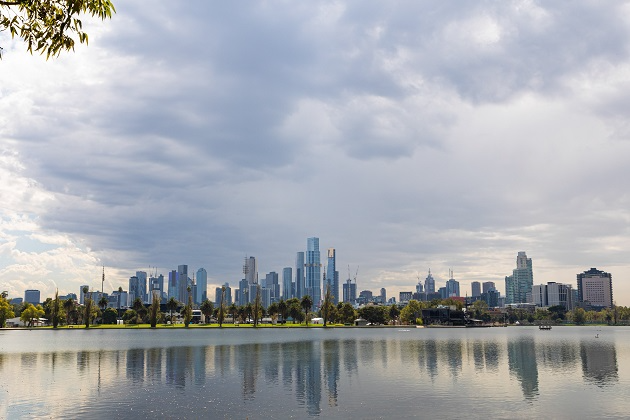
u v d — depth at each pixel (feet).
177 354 386.52
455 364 311.47
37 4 58.54
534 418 158.30
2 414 165.78
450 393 201.77
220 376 255.09
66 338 645.10
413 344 510.17
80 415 163.73
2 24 58.44
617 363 318.24
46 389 214.48
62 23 58.90
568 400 185.88
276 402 183.62
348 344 508.53
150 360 338.95
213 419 157.38
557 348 461.78
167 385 225.15
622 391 206.18
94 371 277.44
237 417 159.94
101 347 467.93
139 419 157.28
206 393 202.90
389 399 189.26
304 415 162.81
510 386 220.23
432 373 265.95
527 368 290.56
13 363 321.93
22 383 232.53
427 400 186.91
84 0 59.11
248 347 464.65
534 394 199.41
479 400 186.60
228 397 193.77
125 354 387.96
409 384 226.79
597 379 242.58
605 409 170.40
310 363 316.81
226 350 427.33
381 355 376.07
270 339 608.19
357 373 266.36
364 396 195.42
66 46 60.44
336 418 158.40
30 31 59.52
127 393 203.10
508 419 157.17
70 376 256.93
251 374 262.88
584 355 380.37
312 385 224.33
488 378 246.47
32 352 410.11
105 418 158.92
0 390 211.61
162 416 161.48
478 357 360.69
